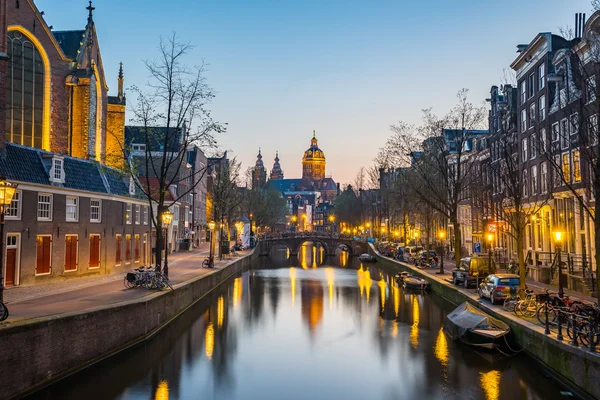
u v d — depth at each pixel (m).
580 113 19.66
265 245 100.75
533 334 19.58
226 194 69.69
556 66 35.66
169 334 25.20
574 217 34.81
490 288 27.67
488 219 48.44
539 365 19.08
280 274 61.16
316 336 26.14
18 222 26.75
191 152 81.88
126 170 31.97
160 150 64.19
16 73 40.22
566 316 18.28
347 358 21.92
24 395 15.11
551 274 33.78
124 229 38.75
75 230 31.67
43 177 28.94
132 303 21.62
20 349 14.91
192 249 74.00
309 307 35.44
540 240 41.44
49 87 42.25
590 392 15.21
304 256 105.12
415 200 58.62
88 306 20.39
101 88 50.69
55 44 42.91
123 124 56.16
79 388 17.47
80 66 45.69
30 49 41.09
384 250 80.50
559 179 32.56
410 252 61.53
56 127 43.31
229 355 22.17
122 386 17.72
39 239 28.55
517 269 38.06
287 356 22.19
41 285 28.08
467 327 23.05
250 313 32.66
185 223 73.25
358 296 41.06
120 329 20.61
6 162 26.81
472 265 34.59
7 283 26.31
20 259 27.00
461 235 61.72
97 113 48.44
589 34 23.39
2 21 28.11
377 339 25.41
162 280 28.02
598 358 14.71
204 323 28.83
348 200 133.50
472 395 17.17
